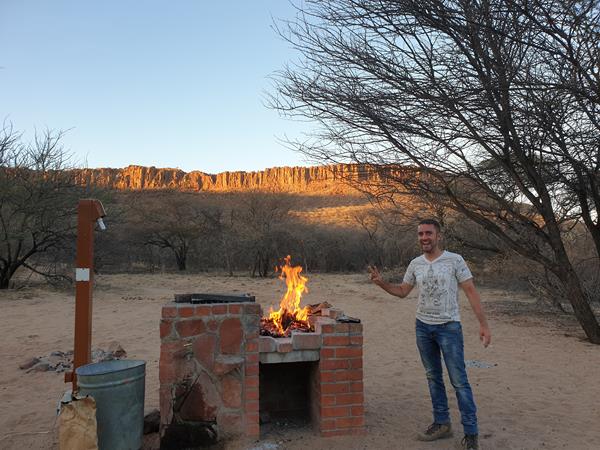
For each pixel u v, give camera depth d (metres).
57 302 14.79
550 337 10.02
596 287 12.86
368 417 5.02
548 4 6.11
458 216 12.82
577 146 7.68
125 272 32.22
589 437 4.57
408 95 7.24
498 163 9.07
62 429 3.40
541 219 11.46
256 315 4.23
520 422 4.97
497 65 6.72
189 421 4.05
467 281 4.18
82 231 4.36
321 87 7.52
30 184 17.31
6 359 7.74
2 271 17.64
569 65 6.81
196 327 4.10
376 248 33.75
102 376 3.63
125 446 3.74
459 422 4.93
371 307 14.94
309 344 4.31
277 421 4.80
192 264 36.09
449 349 4.14
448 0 6.86
